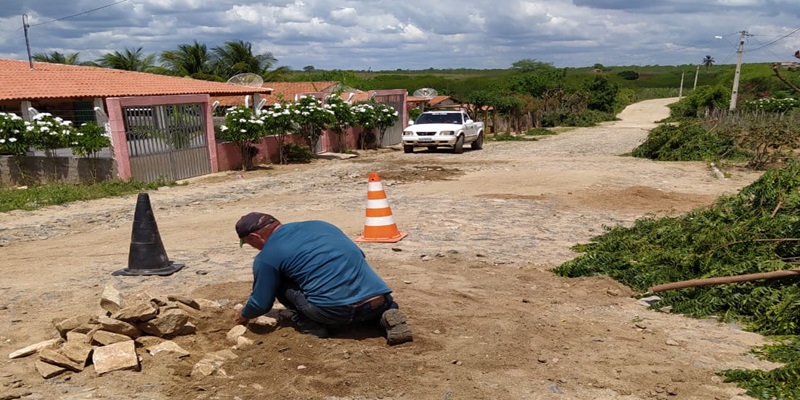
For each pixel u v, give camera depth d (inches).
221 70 2231.8
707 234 265.4
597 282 253.1
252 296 176.1
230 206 481.7
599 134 1546.5
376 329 188.2
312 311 173.6
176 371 157.8
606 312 219.3
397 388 150.0
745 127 843.4
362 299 172.4
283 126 826.8
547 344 181.3
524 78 2361.0
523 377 157.9
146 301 179.0
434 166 772.6
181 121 695.1
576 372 161.9
